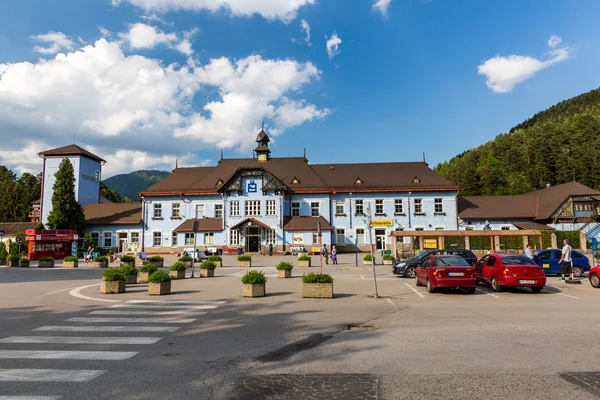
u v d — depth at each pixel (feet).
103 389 18.11
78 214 164.76
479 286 59.47
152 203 170.91
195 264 110.42
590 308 39.63
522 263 52.34
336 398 16.69
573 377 19.02
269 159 186.19
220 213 168.14
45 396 17.33
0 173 311.06
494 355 22.89
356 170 179.01
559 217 149.69
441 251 73.61
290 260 128.06
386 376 19.47
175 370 20.83
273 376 19.72
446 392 17.21
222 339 27.53
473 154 466.70
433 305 41.78
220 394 17.34
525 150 379.35
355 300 45.39
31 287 59.31
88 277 75.10
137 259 136.77
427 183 165.37
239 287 58.23
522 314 36.27
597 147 315.78
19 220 231.09
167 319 34.81
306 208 166.50
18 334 29.48
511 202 167.53
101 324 32.89
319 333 29.09
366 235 163.84
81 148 192.75
